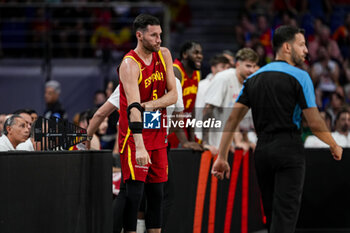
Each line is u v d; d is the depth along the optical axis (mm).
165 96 7383
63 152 6141
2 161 5324
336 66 21297
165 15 20906
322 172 11805
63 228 6117
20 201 5523
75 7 21688
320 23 22516
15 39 21344
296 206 7176
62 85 20734
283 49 7613
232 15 24609
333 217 11820
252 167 12125
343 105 17578
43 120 7281
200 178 10227
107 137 13602
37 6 21203
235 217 11484
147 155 6836
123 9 21797
